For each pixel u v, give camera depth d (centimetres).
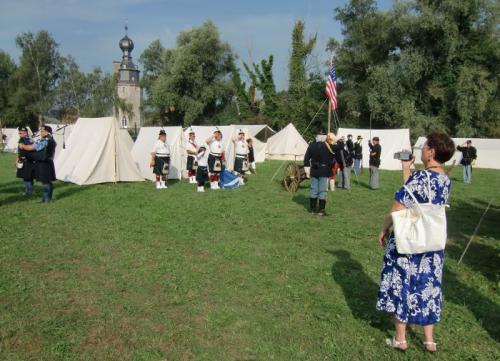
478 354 387
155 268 589
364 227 872
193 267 596
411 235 355
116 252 656
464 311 477
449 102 3356
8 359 362
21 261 606
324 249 704
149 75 6888
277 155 2962
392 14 3462
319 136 2325
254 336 411
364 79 4141
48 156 1035
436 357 381
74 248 671
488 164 2881
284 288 530
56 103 5025
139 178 1529
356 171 1784
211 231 799
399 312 372
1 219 849
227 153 1806
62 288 514
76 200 1092
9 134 3841
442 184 359
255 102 4672
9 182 1420
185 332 415
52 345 385
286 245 719
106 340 398
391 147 2483
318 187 988
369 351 389
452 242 789
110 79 4931
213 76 4888
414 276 367
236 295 505
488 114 3416
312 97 4250
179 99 4759
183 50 4588
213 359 371
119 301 481
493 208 1180
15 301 475
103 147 1446
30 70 5500
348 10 4128
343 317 454
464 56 3341
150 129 1727
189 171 1545
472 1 3212
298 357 377
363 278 572
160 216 916
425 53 3431
